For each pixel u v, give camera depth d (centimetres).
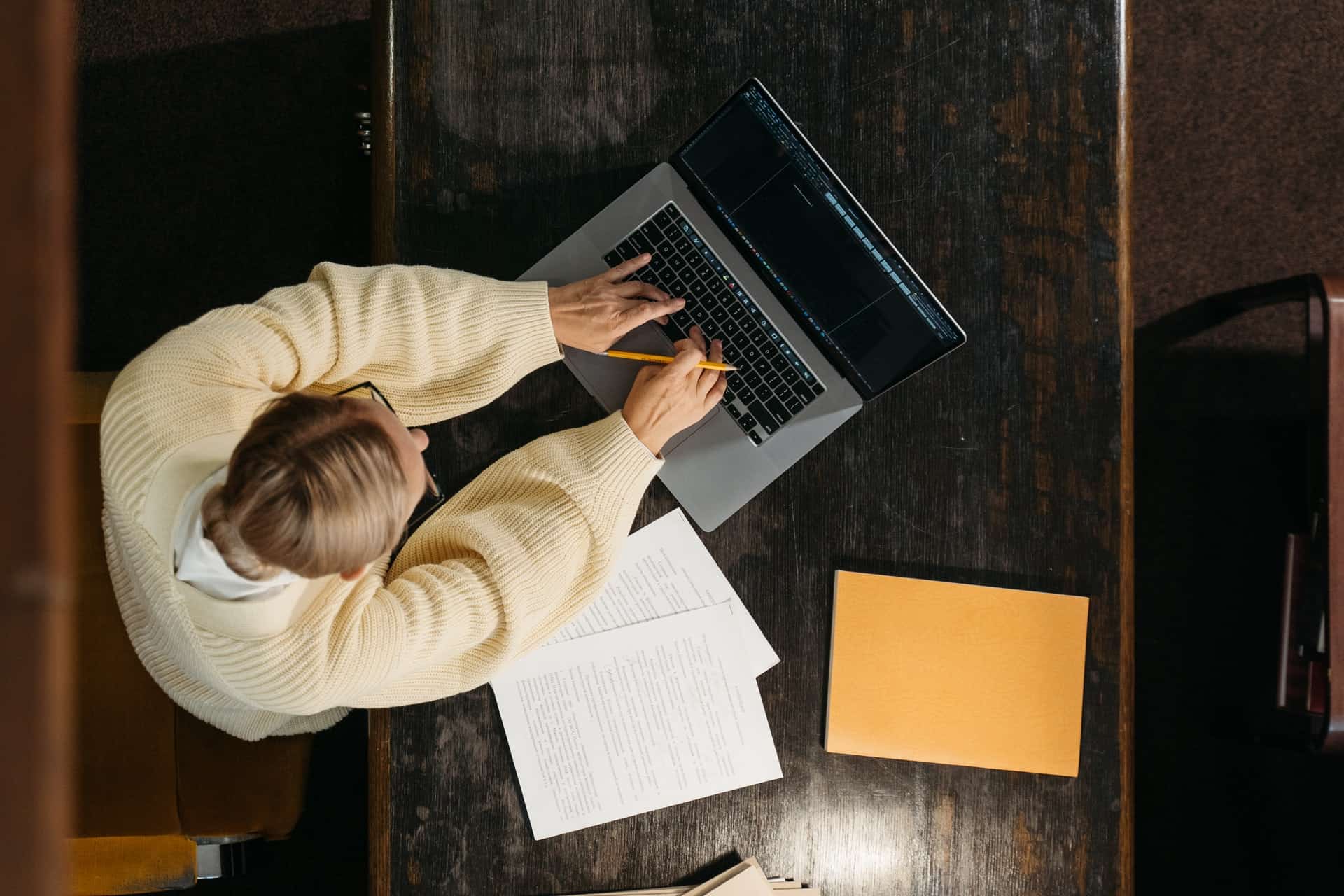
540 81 110
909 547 110
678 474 109
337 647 87
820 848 107
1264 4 190
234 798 114
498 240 110
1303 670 143
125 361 178
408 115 109
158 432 83
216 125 180
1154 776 180
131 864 117
